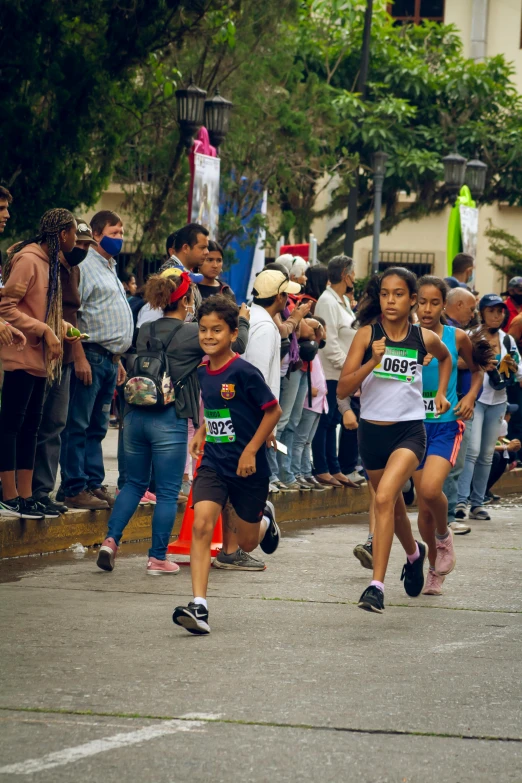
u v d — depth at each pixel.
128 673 14.25
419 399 18.22
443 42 80.81
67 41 32.91
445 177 57.31
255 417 17.75
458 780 10.84
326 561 23.39
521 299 36.88
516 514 33.09
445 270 87.19
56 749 11.42
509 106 78.81
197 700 13.12
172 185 48.16
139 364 20.75
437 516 19.80
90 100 32.47
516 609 19.00
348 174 63.00
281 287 23.66
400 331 18.25
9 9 30.73
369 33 69.00
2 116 31.11
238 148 54.94
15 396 21.39
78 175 33.28
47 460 22.64
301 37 73.69
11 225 32.16
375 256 63.66
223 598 19.19
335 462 31.23
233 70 51.44
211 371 17.75
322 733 12.06
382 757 11.39
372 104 74.25
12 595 18.94
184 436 20.95
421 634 16.92
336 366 30.23
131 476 21.17
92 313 23.28
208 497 17.31
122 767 10.95
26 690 13.43
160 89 46.00
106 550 20.86
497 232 85.19
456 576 22.08
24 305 21.28
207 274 25.12
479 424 30.88
